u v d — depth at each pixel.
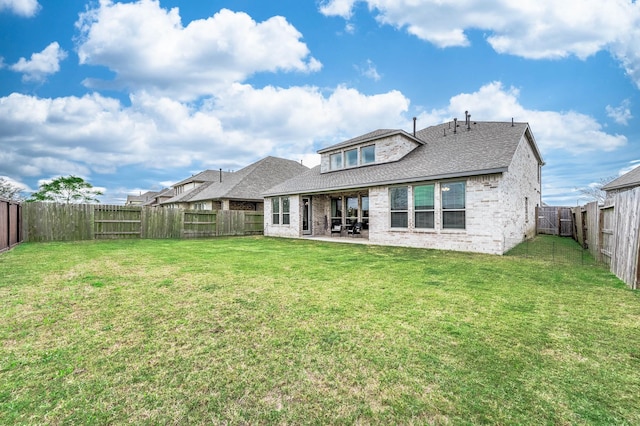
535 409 2.16
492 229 9.48
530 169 14.88
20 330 3.45
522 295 4.85
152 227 16.44
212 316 3.90
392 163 13.79
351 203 16.41
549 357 2.88
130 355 2.89
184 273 6.50
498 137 12.05
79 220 14.56
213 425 2.01
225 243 13.31
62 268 7.04
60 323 3.66
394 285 5.47
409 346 3.08
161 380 2.49
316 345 3.09
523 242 12.55
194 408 2.17
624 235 5.85
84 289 5.17
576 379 2.53
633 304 4.41
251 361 2.79
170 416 2.08
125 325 3.61
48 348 3.02
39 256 8.97
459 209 10.27
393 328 3.52
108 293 4.93
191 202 28.81
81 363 2.74
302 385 2.44
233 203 23.52
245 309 4.16
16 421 2.02
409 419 2.06
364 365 2.72
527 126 13.05
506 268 7.05
